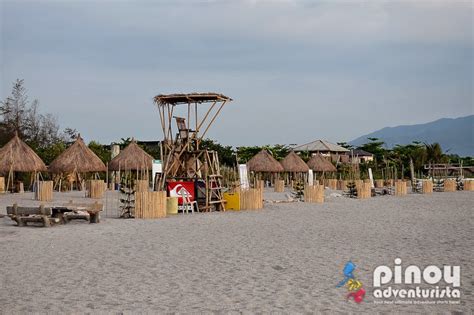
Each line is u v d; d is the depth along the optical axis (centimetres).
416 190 4250
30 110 6769
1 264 1049
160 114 2264
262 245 1280
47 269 998
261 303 748
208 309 721
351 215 2069
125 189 2123
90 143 5388
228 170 3188
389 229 1598
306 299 770
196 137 2309
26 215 1741
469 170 6762
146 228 1625
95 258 1112
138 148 3966
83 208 1725
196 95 2195
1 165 3300
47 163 4634
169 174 2288
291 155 5147
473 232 1516
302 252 1177
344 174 5216
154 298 782
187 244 1299
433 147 6550
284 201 2847
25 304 754
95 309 725
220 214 2111
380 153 7938
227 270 981
